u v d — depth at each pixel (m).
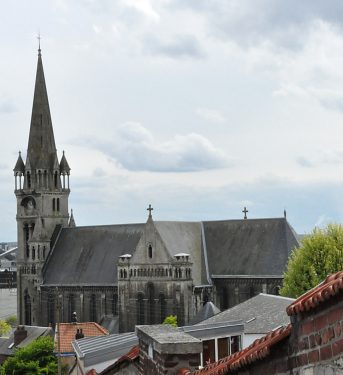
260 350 21.30
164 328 33.41
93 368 51.56
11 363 119.00
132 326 197.88
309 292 19.09
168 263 194.38
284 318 59.12
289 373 20.36
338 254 125.94
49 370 115.69
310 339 18.89
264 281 193.12
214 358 46.72
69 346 124.56
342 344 17.23
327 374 18.02
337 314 17.47
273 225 198.38
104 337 65.31
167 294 194.38
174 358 28.17
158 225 198.38
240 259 197.88
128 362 39.84
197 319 167.88
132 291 198.62
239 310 68.31
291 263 130.62
